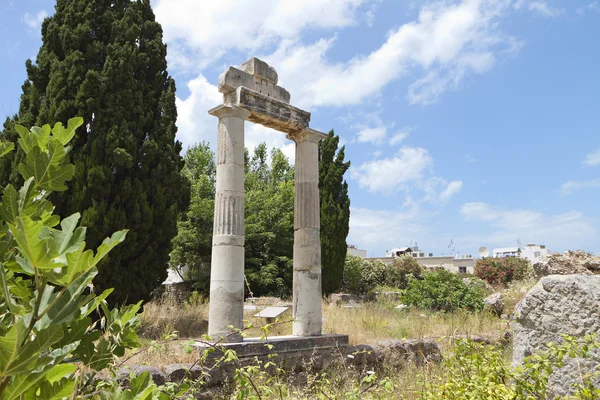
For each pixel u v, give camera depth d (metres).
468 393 3.46
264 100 9.18
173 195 11.12
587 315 4.07
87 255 1.16
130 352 6.97
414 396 4.93
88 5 10.76
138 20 11.62
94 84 10.00
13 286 1.52
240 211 8.48
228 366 7.03
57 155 1.75
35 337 1.12
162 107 11.37
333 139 21.16
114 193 9.99
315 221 9.70
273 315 10.89
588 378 3.71
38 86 10.55
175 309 11.55
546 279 4.45
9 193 1.61
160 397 1.71
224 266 8.13
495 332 10.98
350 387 6.40
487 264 25.59
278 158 27.98
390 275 24.50
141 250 10.38
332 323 11.57
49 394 1.25
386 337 10.69
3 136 9.90
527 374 3.59
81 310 1.57
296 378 7.84
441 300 14.86
